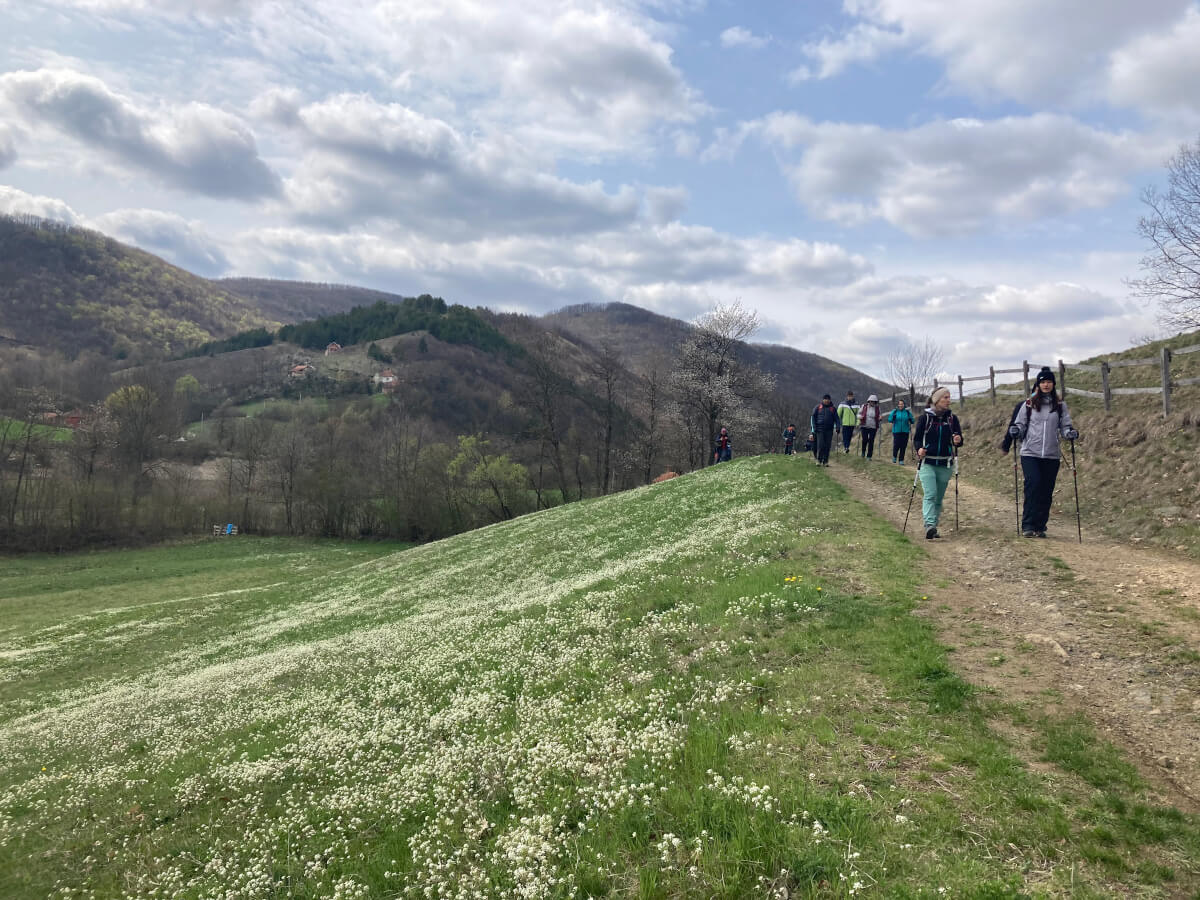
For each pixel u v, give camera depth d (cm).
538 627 1609
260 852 913
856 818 582
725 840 597
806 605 1175
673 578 1655
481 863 712
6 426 8325
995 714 745
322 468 8994
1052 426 1517
